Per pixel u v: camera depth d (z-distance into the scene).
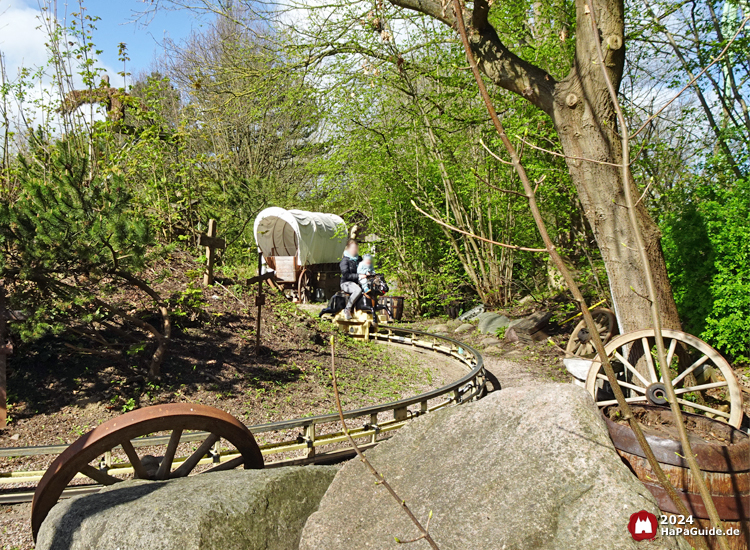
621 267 5.54
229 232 15.30
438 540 2.22
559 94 5.63
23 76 8.36
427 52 10.81
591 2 1.30
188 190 11.23
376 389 7.22
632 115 8.76
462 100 11.33
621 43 5.16
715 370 6.56
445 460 2.66
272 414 5.91
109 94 9.97
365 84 11.09
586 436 2.33
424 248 15.36
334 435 4.68
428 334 10.22
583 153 5.56
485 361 9.97
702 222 7.48
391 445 2.95
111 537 2.53
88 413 5.24
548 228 11.27
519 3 9.16
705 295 7.23
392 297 14.90
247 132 23.83
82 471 2.98
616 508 2.06
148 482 3.01
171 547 2.47
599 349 1.37
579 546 2.00
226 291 8.91
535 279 13.55
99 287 5.93
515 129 9.02
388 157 13.88
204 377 6.30
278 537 2.79
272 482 2.95
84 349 5.70
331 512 2.68
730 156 8.45
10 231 5.22
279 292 10.13
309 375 7.19
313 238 17.06
